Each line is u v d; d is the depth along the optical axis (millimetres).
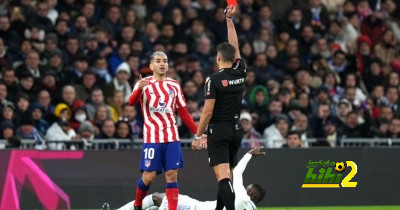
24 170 47438
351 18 72625
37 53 60031
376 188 50750
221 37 68375
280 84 64750
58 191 47750
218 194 36250
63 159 48094
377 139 55562
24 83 58250
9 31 61875
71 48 62281
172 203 37469
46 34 62875
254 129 59344
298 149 50219
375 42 72562
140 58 64125
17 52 61531
